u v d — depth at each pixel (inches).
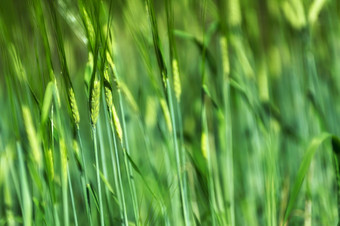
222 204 66.1
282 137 77.5
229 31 72.1
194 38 68.8
